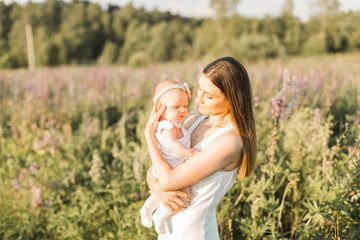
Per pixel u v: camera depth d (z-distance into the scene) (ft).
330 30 156.56
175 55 171.42
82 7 268.21
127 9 291.79
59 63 184.96
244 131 4.88
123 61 194.80
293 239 8.29
